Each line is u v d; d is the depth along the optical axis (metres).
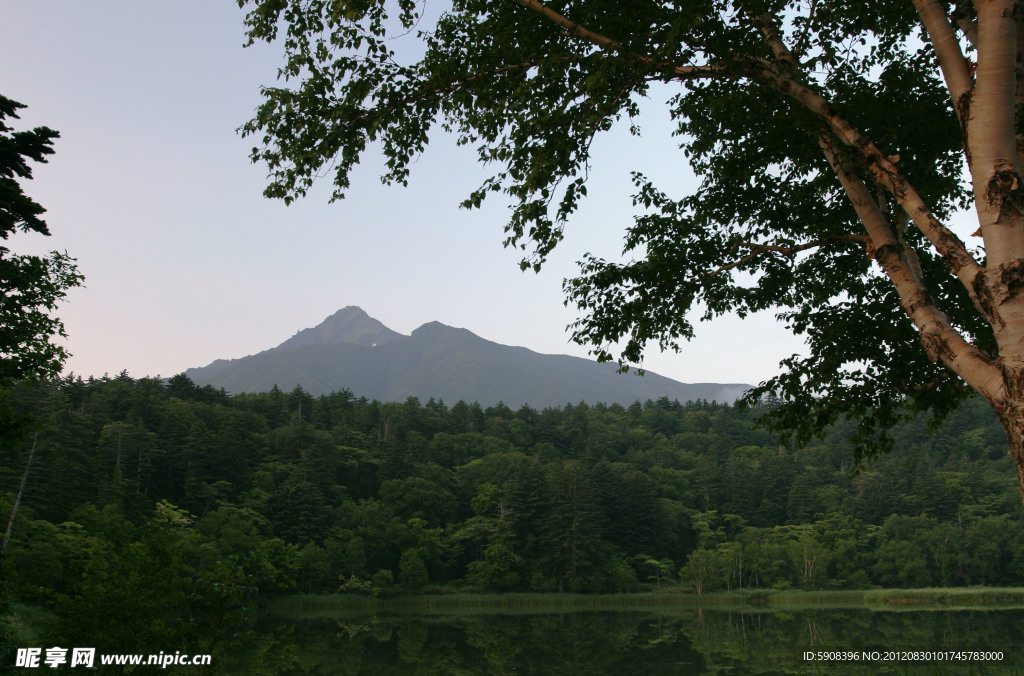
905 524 98.38
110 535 56.00
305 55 8.77
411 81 8.80
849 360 9.45
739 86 8.67
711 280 10.16
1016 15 6.30
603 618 61.59
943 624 47.88
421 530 96.88
